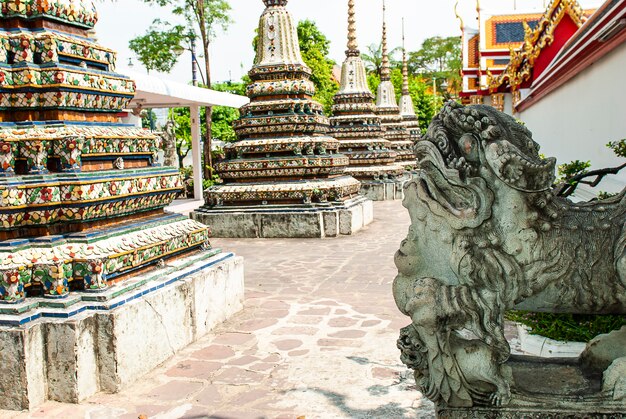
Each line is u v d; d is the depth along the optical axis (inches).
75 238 198.1
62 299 187.9
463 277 130.7
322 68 1395.2
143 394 186.4
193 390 188.7
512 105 1020.5
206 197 537.0
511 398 129.7
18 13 207.0
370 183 826.2
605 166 394.3
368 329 246.7
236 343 232.7
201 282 241.1
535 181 126.7
